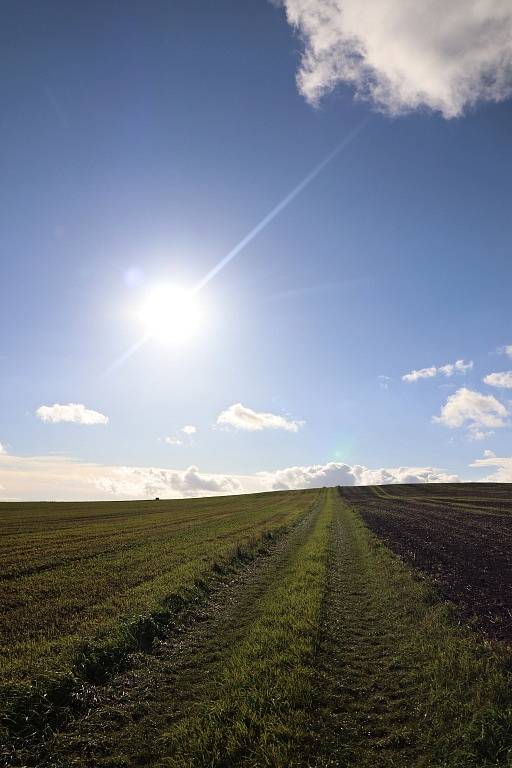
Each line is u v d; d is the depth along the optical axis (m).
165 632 13.25
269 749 6.93
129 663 11.03
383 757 6.77
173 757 7.00
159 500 124.38
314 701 8.51
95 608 15.22
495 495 97.12
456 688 8.28
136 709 8.75
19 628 13.56
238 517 59.00
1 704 8.30
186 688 9.60
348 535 36.34
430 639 11.10
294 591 17.19
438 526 41.44
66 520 58.25
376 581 18.88
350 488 136.25
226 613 15.41
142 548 30.28
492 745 6.55
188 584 18.16
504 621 12.26
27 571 22.98
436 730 7.30
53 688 9.12
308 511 66.69
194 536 37.22
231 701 8.48
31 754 7.37
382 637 12.11
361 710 8.20
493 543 29.56
